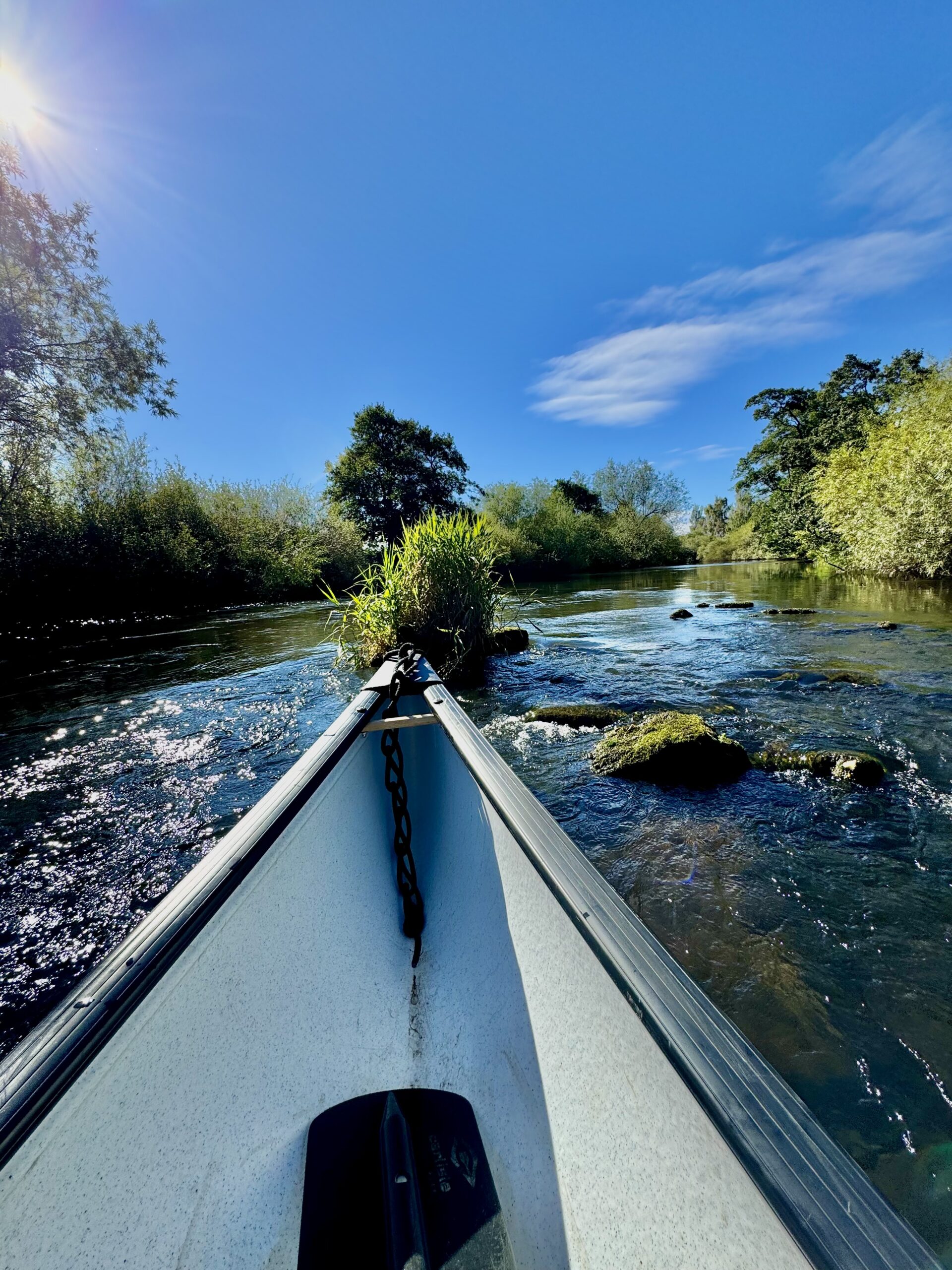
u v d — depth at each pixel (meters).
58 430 10.25
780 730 3.21
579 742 3.20
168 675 5.55
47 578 9.91
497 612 6.36
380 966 1.34
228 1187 0.75
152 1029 0.70
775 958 1.49
